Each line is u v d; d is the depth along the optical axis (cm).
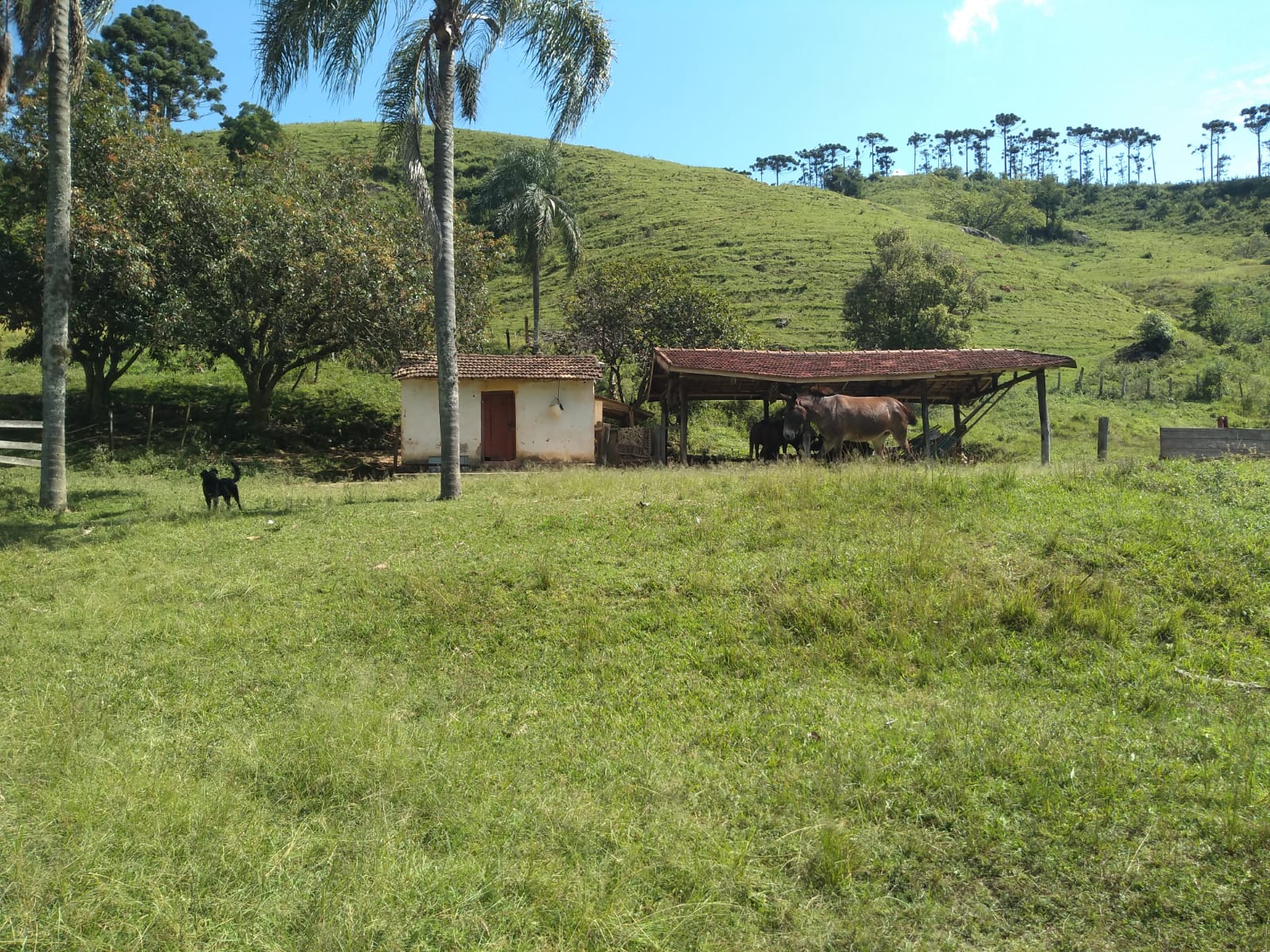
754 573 820
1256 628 671
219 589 891
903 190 12812
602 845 429
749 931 365
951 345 4303
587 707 611
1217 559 770
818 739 535
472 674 677
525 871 399
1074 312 5706
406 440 2305
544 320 4816
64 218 1411
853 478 1125
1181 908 371
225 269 2184
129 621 810
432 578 862
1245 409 3569
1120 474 1084
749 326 4872
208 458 2178
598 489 1314
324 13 1281
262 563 980
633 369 3803
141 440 2325
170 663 708
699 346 3162
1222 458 1202
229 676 683
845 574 799
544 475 1664
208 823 438
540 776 507
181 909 369
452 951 349
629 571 858
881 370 1950
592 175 8344
